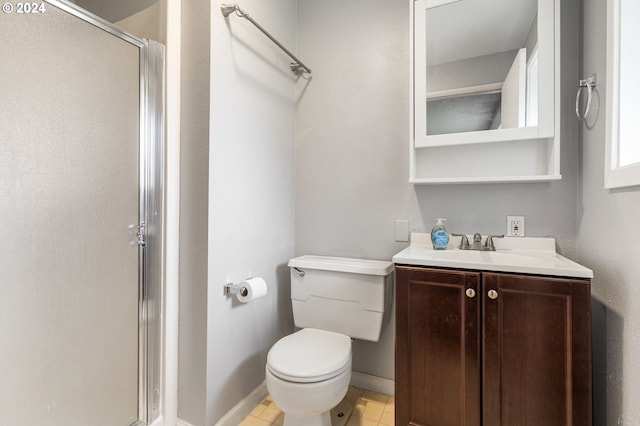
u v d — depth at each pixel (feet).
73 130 3.82
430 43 5.21
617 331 3.43
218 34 4.67
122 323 4.34
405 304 4.09
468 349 3.78
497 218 5.12
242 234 5.21
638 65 3.18
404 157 5.72
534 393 3.52
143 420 4.54
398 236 5.77
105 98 4.11
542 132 4.51
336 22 6.29
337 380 4.15
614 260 3.50
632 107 3.24
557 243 4.79
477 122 4.96
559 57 4.45
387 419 5.09
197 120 4.64
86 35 3.91
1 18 3.28
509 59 4.81
